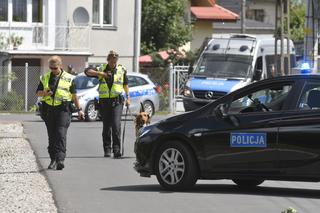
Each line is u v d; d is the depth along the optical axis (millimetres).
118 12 95062
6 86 82750
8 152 40125
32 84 83812
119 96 38250
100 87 38406
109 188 28422
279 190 28219
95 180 30594
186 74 84188
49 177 31141
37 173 32188
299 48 111562
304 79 25984
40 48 87312
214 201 25172
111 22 95062
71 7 90000
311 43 69625
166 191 27375
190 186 27109
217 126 26516
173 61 110312
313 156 25016
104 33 94125
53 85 33188
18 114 75812
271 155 25641
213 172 26625
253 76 65750
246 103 26688
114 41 94938
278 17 71312
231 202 25000
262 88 26562
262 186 29516
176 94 84062
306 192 27672
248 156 26016
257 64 66688
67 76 33406
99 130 55719
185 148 26906
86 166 35125
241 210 23453
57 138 33375
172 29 115562
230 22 142500
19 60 87062
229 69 65875
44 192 27047
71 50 88625
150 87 70062
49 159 37406
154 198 25875
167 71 85875
